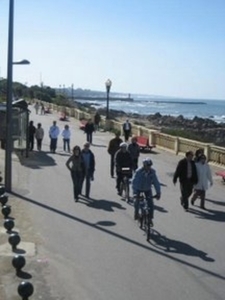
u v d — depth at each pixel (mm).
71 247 11516
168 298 8773
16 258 9836
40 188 18266
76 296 8797
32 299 8602
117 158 17094
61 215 14430
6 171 17312
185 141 27906
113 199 16766
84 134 41125
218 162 24250
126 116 95750
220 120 133875
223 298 8828
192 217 14688
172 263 10602
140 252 11297
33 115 62656
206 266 10453
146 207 12547
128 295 8875
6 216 13680
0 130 29484
